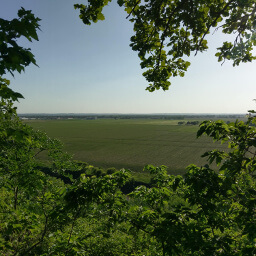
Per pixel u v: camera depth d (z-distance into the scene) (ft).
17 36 7.36
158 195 15.35
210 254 10.81
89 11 14.53
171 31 15.48
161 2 13.74
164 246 11.77
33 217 14.26
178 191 15.05
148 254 17.16
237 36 14.12
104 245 17.19
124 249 17.79
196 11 13.41
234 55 14.57
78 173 117.50
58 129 457.27
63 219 13.69
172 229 11.65
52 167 36.50
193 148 241.96
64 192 13.52
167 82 17.15
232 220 13.30
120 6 14.11
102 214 14.46
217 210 12.75
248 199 11.66
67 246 13.89
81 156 208.54
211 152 13.06
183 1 13.14
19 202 26.76
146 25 15.33
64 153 36.88
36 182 26.16
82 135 362.74
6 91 7.80
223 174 13.34
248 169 12.34
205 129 12.87
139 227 14.07
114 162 185.16
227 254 11.03
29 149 30.58
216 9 13.93
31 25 7.22
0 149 24.94
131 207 14.23
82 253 13.85
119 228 17.47
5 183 26.27
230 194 12.48
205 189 13.10
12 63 7.16
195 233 11.76
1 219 16.53
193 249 11.16
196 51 14.65
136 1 14.33
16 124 29.30
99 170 127.65
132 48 15.74
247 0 12.21
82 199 12.57
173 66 16.69
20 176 26.16
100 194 12.84
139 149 242.17
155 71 16.63
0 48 7.03
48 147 34.12
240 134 12.00
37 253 15.30
